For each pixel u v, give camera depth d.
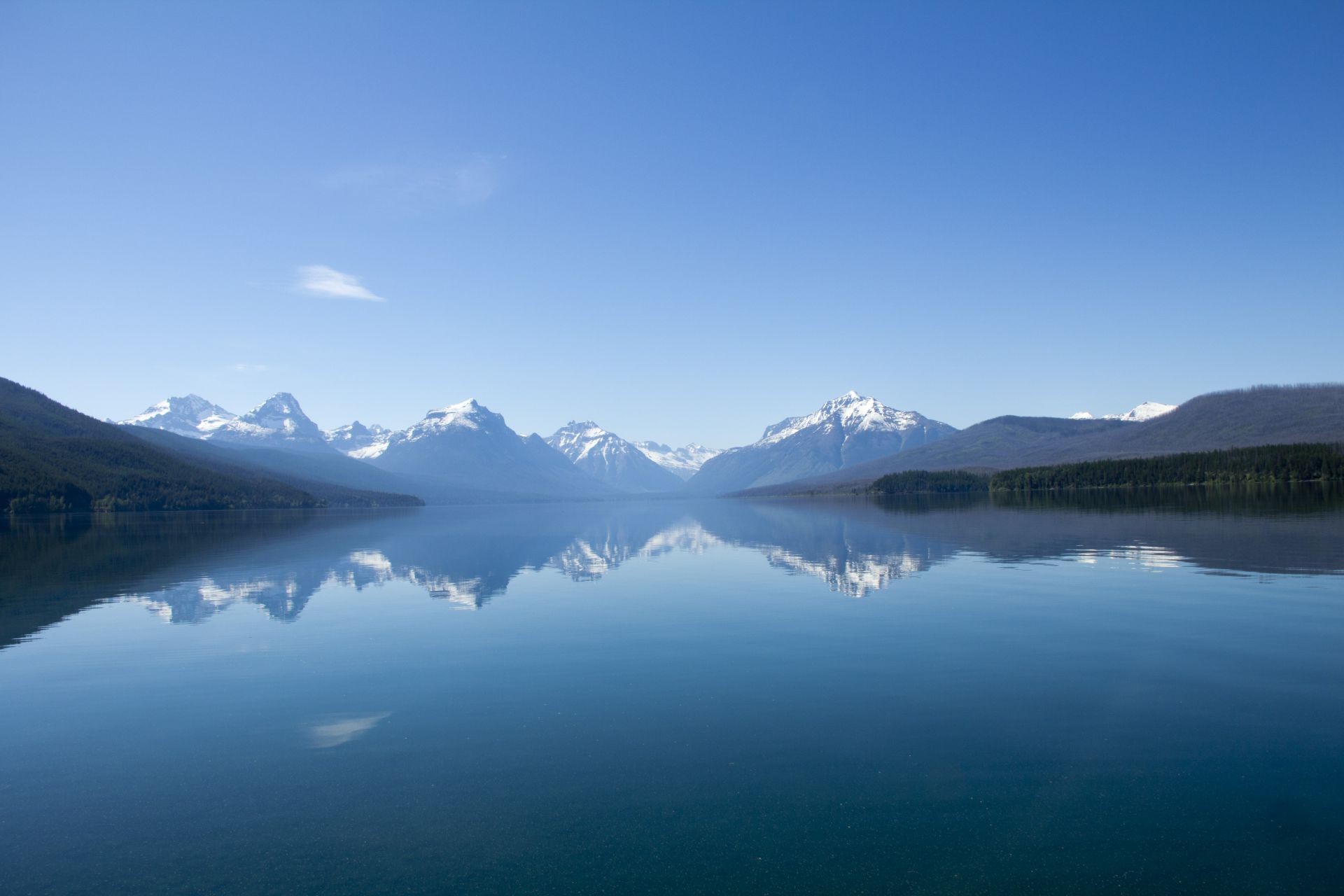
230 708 22.77
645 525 131.88
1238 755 17.81
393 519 180.88
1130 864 13.56
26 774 18.36
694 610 36.94
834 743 19.02
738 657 27.19
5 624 36.69
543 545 83.94
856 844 14.42
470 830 15.23
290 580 52.34
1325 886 12.83
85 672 27.23
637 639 30.55
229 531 120.31
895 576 47.66
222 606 41.09
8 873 14.09
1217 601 35.75
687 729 20.12
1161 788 16.28
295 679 25.77
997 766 17.50
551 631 32.53
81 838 15.30
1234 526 75.00
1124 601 36.53
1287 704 21.08
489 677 25.39
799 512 171.25
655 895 12.94
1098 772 17.08
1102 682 23.31
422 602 41.50
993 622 32.12
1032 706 21.27
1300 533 66.19
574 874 13.64
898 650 27.67
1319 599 35.66
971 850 14.07
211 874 13.94
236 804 16.56
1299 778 16.59
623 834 14.92
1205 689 22.47
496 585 48.09
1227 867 13.41
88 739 20.47
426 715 21.75
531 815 15.77
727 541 82.75
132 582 51.78
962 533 80.50
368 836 15.09
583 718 21.20
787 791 16.52
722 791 16.61
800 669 25.42
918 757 18.05
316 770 18.17
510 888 13.24
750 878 13.38
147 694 24.36
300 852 14.63
